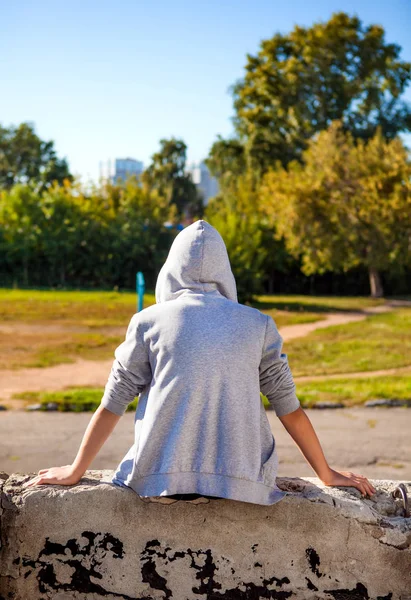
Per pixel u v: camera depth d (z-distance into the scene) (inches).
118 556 82.6
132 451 89.0
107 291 1437.0
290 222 1477.6
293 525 81.5
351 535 81.4
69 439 287.6
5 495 83.8
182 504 81.6
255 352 81.5
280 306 1216.2
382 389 395.9
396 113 2119.8
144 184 1830.7
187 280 85.0
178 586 82.4
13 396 390.0
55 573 83.2
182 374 78.7
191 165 5393.7
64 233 1566.2
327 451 269.6
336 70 2066.9
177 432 78.2
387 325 917.8
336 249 1481.3
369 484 87.9
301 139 2047.2
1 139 3166.8
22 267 1561.3
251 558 81.9
